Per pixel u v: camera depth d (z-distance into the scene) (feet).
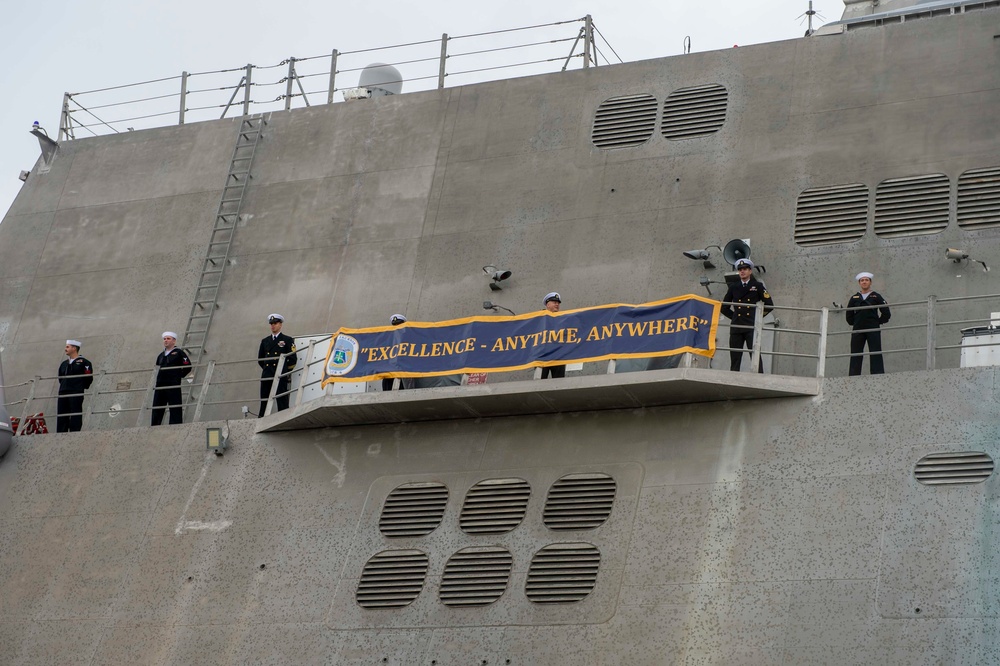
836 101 75.77
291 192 86.43
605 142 79.97
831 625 55.98
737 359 67.72
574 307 75.66
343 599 65.16
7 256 90.84
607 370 67.46
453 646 61.77
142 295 86.33
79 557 71.77
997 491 56.29
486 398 66.39
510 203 80.23
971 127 72.18
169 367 77.30
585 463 64.64
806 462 60.23
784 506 59.57
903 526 57.00
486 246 79.46
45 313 87.81
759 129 76.74
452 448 67.87
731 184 75.82
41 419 81.00
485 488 65.77
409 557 65.10
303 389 72.74
